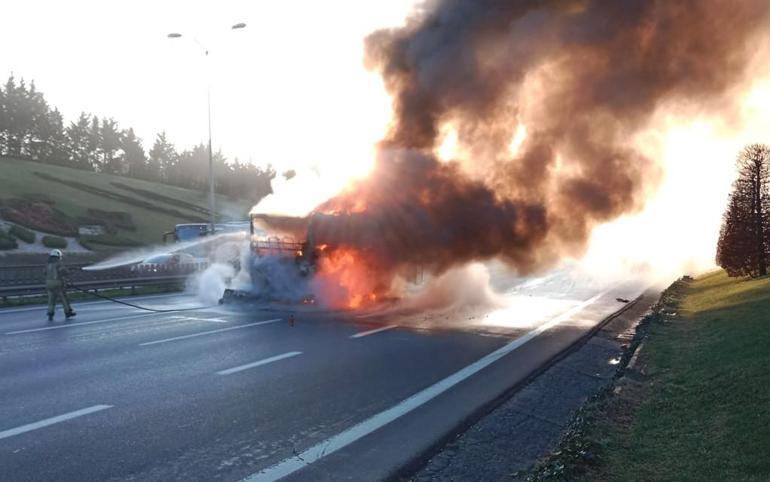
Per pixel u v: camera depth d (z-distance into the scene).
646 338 10.77
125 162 107.62
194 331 12.33
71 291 19.78
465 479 5.03
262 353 10.05
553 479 4.64
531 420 6.68
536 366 9.23
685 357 8.56
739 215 19.28
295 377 8.39
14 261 36.06
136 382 8.05
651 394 6.92
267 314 14.99
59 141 98.12
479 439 6.02
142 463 5.21
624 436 5.54
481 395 7.55
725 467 4.52
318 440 5.87
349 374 8.60
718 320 11.16
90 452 5.45
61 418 6.45
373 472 5.12
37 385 7.86
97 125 104.19
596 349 10.93
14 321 13.98
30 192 53.25
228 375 8.48
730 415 5.60
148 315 14.88
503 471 5.22
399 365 9.23
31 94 93.38
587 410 6.25
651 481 4.46
